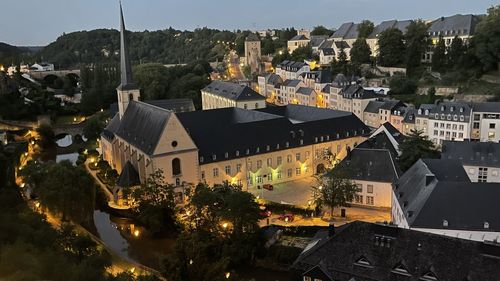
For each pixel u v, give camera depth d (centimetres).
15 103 19188
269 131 11194
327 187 8662
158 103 16925
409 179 7775
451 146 10212
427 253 5359
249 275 7275
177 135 9625
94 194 9544
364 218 8656
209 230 7581
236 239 7369
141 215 8512
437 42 19638
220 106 18775
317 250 5906
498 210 6369
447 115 13438
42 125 17488
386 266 5472
